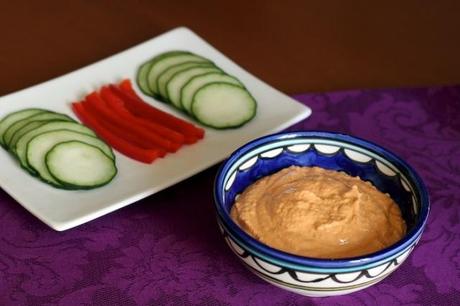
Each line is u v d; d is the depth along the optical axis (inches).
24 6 33.6
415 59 30.9
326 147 23.6
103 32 32.1
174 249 23.0
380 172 23.2
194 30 32.2
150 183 24.5
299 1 34.4
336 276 20.0
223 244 23.2
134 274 22.3
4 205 24.4
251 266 20.7
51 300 21.7
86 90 28.1
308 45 31.5
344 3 34.4
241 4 33.9
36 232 23.6
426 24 33.2
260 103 27.5
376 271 20.1
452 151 26.2
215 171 25.7
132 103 27.5
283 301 21.7
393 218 22.0
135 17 33.0
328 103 28.0
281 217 21.3
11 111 26.9
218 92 27.6
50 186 24.1
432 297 21.9
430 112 27.8
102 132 26.4
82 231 23.5
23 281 22.1
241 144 26.0
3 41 31.4
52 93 27.7
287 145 23.4
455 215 24.1
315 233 21.0
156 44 29.8
